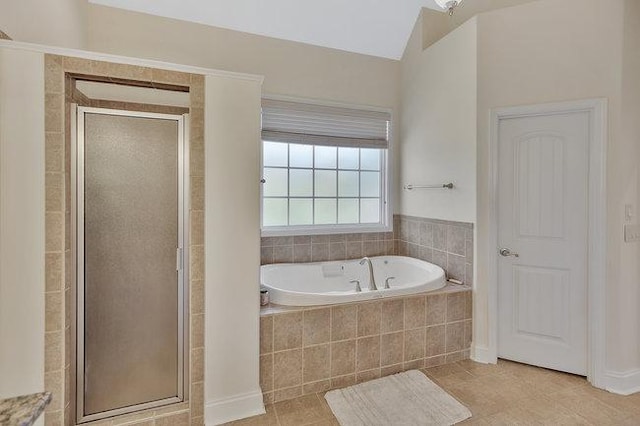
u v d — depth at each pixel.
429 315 2.48
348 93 3.31
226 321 1.91
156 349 1.84
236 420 1.90
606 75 2.18
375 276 3.29
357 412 1.95
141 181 1.78
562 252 2.38
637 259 2.23
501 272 2.58
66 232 1.65
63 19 2.14
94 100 2.10
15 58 1.54
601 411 1.98
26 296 1.59
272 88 3.02
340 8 2.98
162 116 1.80
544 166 2.42
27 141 1.57
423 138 3.18
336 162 3.46
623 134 2.16
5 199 1.56
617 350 2.19
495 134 2.53
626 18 2.14
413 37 3.31
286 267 2.98
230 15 2.80
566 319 2.38
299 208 3.32
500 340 2.60
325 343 2.18
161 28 2.67
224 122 1.88
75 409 1.70
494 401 2.07
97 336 1.73
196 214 1.84
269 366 2.05
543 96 2.37
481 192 2.58
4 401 0.69
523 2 2.79
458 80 2.76
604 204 2.20
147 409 1.82
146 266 1.80
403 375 2.35
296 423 1.88
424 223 3.18
